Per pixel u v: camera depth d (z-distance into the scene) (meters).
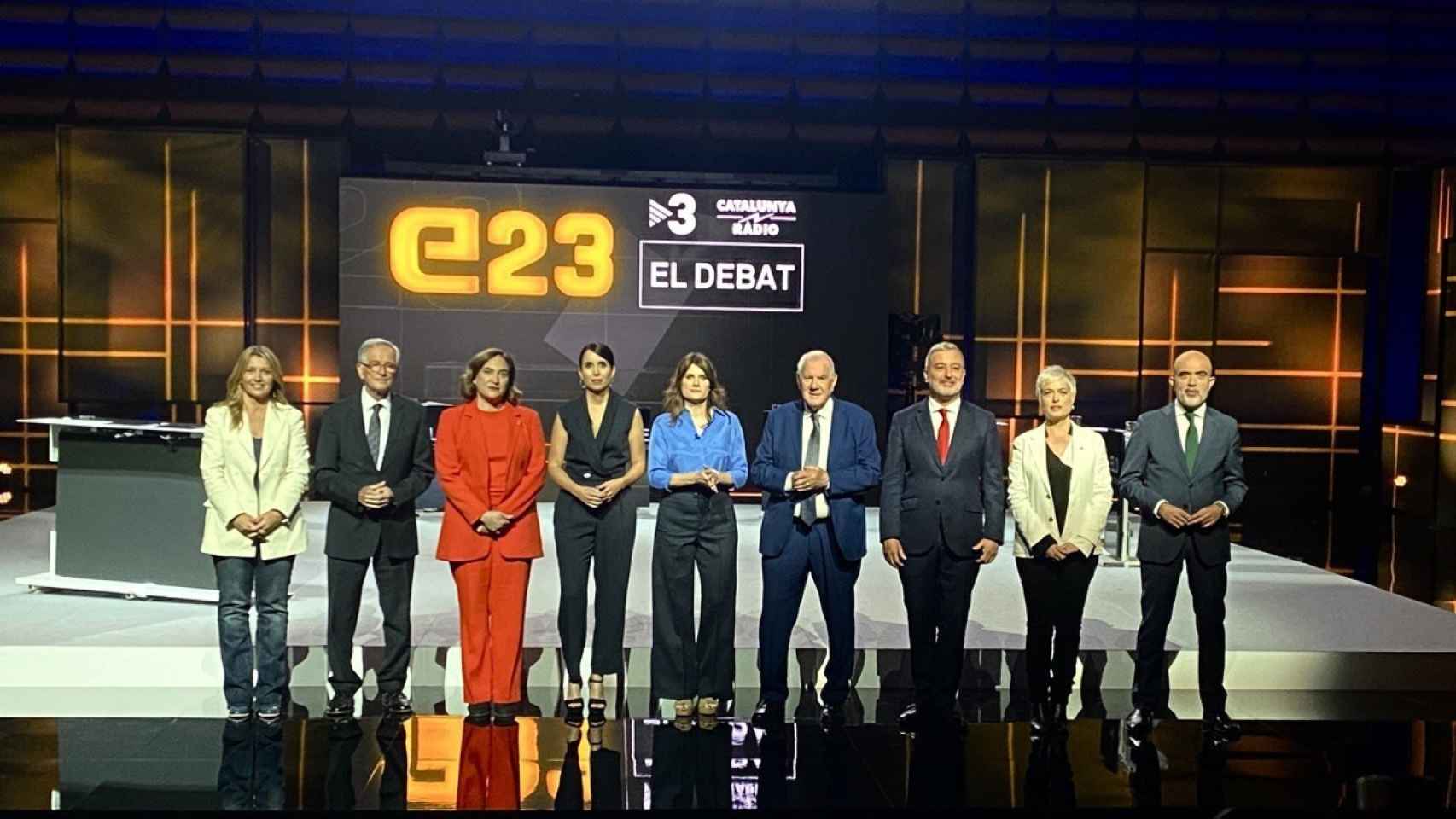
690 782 3.67
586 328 9.31
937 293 10.08
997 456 4.29
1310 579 6.76
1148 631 4.27
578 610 4.27
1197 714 4.63
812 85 10.15
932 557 4.27
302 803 3.44
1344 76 10.26
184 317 9.38
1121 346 9.89
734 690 4.83
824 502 4.28
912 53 10.20
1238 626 5.50
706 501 4.25
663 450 4.29
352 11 9.88
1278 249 10.15
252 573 4.20
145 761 3.78
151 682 4.77
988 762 3.92
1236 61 10.20
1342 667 5.08
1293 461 10.68
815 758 3.92
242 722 4.20
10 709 4.40
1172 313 10.39
